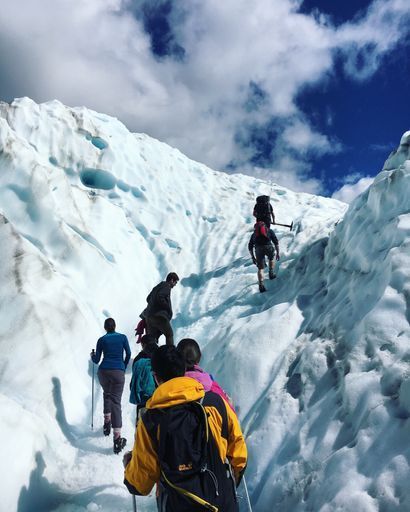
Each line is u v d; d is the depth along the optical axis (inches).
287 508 118.5
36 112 372.5
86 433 191.0
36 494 136.6
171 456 80.1
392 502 95.3
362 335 146.3
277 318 202.1
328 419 132.9
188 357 114.8
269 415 151.7
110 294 282.0
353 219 221.0
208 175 489.4
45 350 194.5
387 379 123.6
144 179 422.6
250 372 180.9
